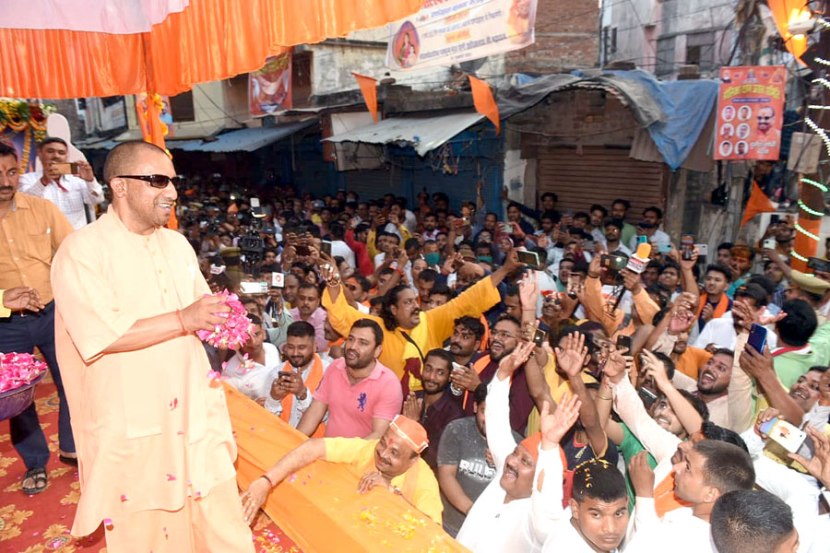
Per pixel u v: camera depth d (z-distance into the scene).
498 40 9.24
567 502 3.16
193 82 5.32
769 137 8.49
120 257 2.58
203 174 24.41
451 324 5.82
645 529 2.70
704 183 11.38
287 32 3.95
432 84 15.70
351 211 13.90
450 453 3.91
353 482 3.38
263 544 3.29
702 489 2.77
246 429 3.96
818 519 3.15
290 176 21.12
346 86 18.17
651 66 17.70
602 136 11.83
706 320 6.41
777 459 3.80
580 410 3.69
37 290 3.75
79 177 5.92
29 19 5.06
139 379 2.61
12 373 2.82
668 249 9.98
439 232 10.92
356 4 3.55
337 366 4.48
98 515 2.58
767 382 3.73
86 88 6.43
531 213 12.55
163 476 2.69
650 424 3.62
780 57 11.10
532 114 12.63
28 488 3.63
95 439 2.59
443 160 13.77
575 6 14.33
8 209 3.68
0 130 7.10
